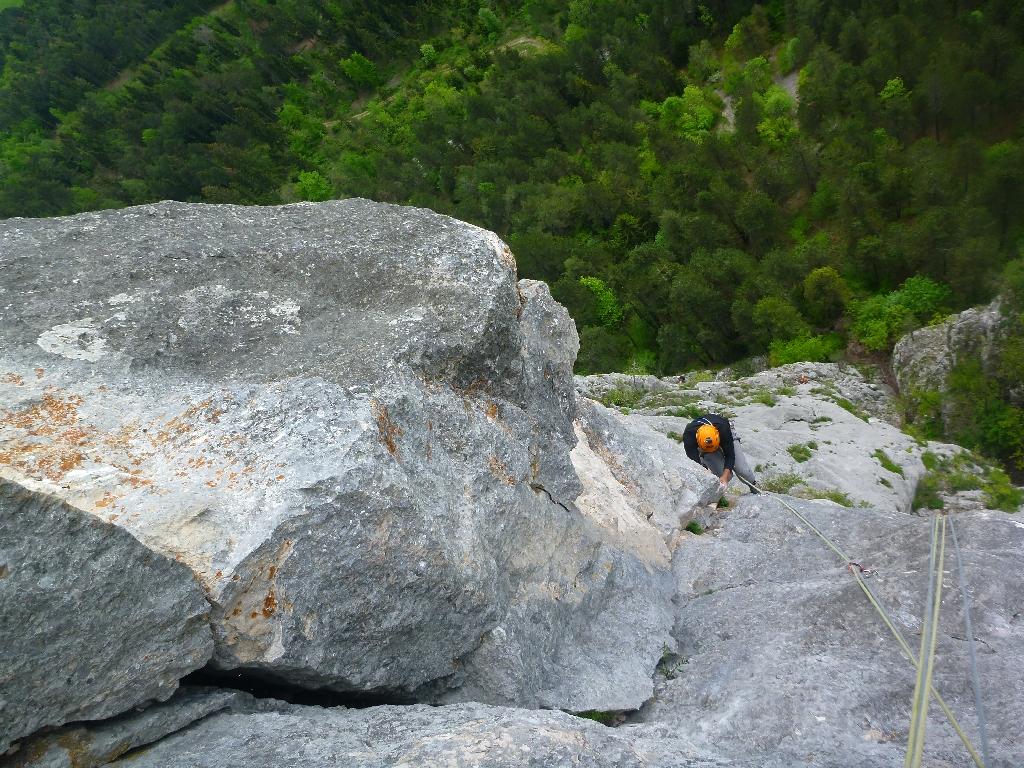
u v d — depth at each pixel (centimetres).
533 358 591
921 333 2806
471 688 435
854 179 3972
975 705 400
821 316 3650
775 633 505
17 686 261
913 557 564
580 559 558
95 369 417
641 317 4538
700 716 437
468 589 400
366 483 357
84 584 276
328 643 352
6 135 12644
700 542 722
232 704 345
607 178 5372
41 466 343
